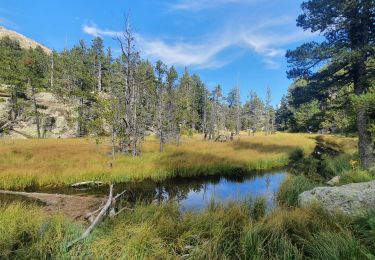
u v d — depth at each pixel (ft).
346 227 18.79
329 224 21.13
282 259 17.19
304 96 55.83
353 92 50.37
